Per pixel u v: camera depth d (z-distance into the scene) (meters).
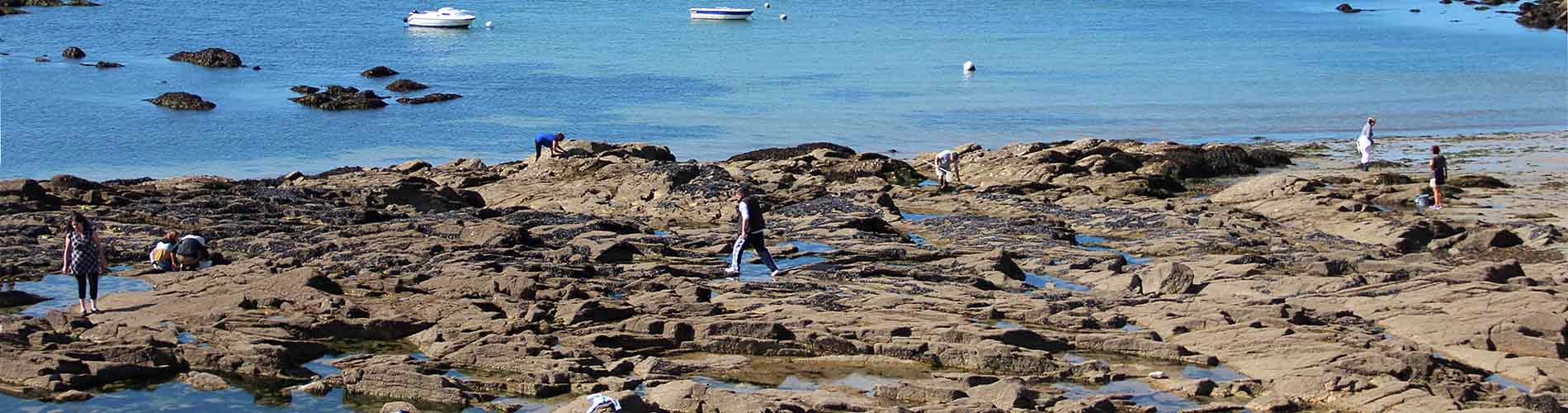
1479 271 25.83
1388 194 40.56
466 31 111.69
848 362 21.05
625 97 73.25
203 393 19.27
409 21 113.69
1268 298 25.02
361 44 100.56
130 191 36.12
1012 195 40.72
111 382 19.59
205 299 23.70
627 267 27.84
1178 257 30.70
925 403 18.66
